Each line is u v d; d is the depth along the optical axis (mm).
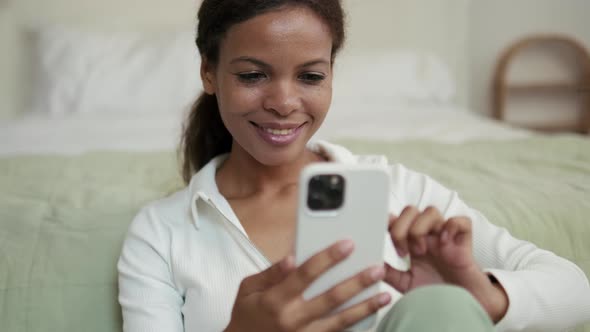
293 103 674
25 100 2410
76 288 825
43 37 2279
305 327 522
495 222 903
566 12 2885
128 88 2160
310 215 504
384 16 2689
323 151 846
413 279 636
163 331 689
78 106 2123
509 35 2873
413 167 1235
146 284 720
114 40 2262
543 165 1270
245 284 558
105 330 809
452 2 2744
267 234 738
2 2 2361
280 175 784
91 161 1370
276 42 660
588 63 2869
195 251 726
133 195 1054
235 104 691
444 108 2373
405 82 2424
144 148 1646
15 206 979
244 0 659
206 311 693
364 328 551
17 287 815
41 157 1384
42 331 795
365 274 507
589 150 1416
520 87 2881
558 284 647
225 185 811
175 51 2229
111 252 862
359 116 2127
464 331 485
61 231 893
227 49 688
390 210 766
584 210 935
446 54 2777
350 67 2387
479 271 603
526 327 615
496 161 1326
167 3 2508
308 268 496
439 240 591
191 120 928
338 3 714
